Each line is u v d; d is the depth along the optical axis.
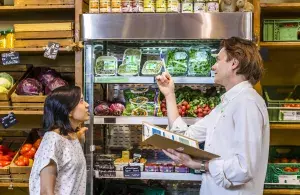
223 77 2.16
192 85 3.18
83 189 2.50
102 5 2.84
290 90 3.51
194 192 3.17
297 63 3.59
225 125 2.07
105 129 3.25
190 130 2.45
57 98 2.39
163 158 3.01
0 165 3.17
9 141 3.72
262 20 3.24
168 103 2.57
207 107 2.87
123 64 2.91
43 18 3.68
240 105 2.02
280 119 3.12
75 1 3.03
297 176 3.07
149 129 2.16
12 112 3.19
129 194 3.08
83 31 2.77
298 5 3.06
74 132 2.52
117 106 2.91
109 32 2.75
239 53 2.09
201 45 3.04
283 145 3.60
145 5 2.81
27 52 3.36
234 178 1.96
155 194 3.05
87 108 2.54
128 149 3.15
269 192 3.06
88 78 2.83
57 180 2.35
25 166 3.13
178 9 2.80
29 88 3.21
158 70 2.88
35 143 3.33
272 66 3.61
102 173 2.85
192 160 2.13
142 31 2.73
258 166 2.01
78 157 2.44
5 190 3.81
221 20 2.68
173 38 2.72
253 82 2.15
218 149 2.08
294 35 3.13
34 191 2.32
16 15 3.69
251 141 1.97
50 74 3.34
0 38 3.27
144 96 2.97
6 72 3.71
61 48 3.08
